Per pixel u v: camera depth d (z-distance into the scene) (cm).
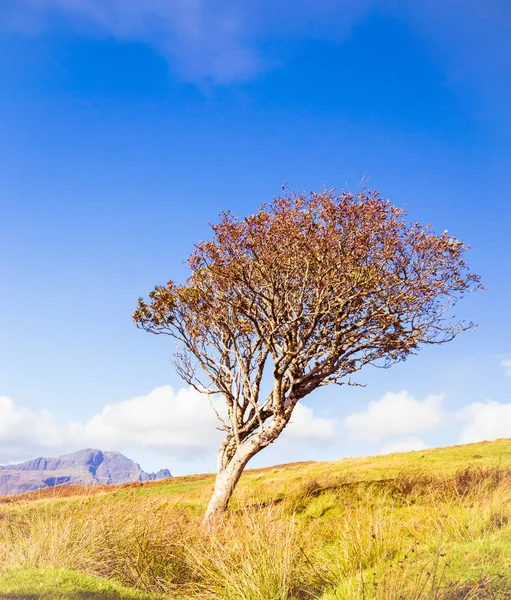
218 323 2073
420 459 2734
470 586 552
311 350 1859
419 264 1777
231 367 2080
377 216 1745
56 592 598
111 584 703
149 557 905
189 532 1037
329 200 1772
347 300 1781
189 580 891
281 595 719
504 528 748
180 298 2066
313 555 878
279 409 1814
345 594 633
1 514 1043
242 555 803
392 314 1800
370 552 803
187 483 3241
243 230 1847
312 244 1752
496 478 1259
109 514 1000
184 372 2127
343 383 1783
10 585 619
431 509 1006
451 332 1808
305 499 1589
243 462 1806
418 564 661
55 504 1081
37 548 820
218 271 1891
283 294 1844
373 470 2333
